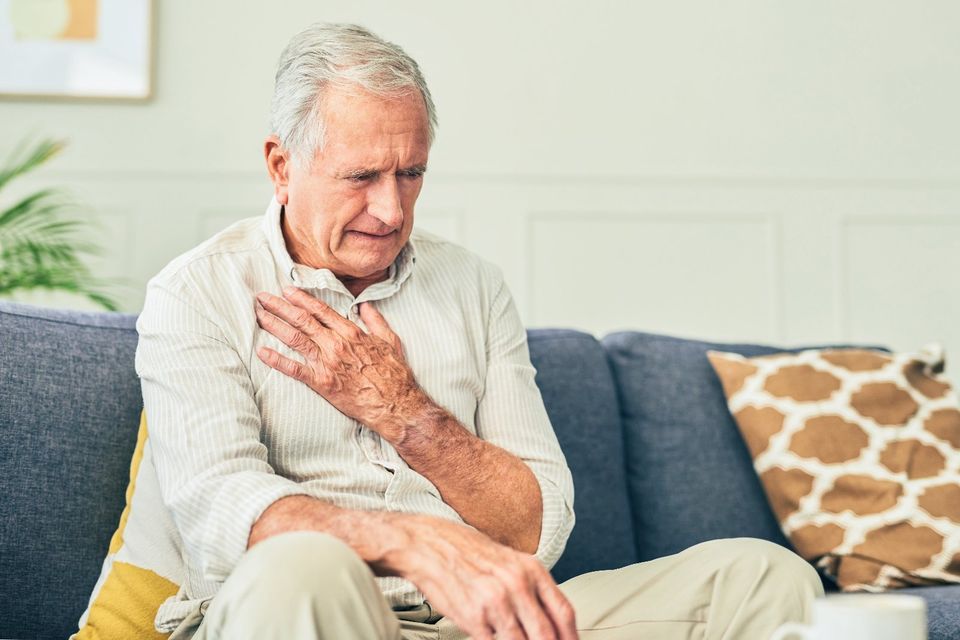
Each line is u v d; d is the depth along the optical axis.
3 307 1.48
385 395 1.32
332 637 0.91
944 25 3.68
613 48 3.64
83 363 1.48
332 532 1.06
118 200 3.47
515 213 3.58
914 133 3.68
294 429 1.31
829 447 1.82
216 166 3.51
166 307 1.31
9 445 1.39
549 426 1.49
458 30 3.60
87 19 3.48
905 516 1.76
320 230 1.35
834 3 3.68
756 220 3.64
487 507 1.34
